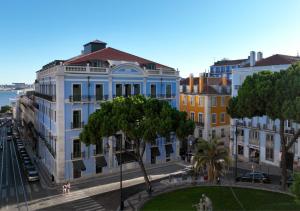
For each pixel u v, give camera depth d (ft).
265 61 164.14
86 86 138.72
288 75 97.35
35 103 208.85
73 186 126.21
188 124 104.78
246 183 119.65
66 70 132.16
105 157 143.54
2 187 125.59
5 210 99.19
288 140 144.56
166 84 169.37
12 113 496.23
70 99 133.08
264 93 100.37
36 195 115.03
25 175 144.77
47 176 143.23
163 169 151.12
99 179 135.54
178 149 171.01
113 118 102.73
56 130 132.98
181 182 123.85
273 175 135.64
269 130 152.46
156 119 100.68
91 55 158.92
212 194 106.01
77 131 136.36
